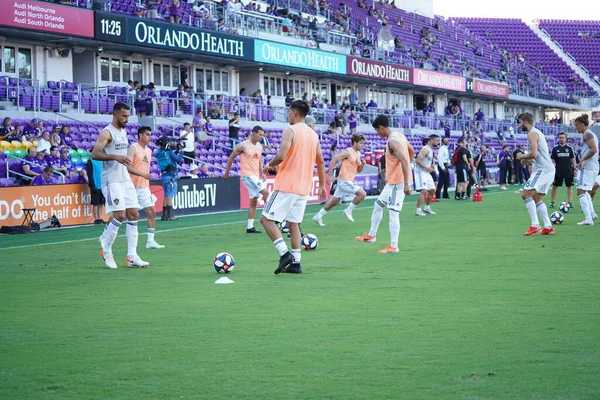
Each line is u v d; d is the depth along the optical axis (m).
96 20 23.55
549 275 8.09
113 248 11.90
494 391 3.90
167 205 17.89
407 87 44.00
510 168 36.28
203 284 7.83
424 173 18.02
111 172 9.24
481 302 6.48
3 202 14.95
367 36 43.31
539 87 59.62
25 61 24.12
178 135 25.36
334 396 3.88
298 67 32.91
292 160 8.47
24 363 4.64
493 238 12.34
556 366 4.35
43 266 9.63
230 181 21.55
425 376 4.20
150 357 4.73
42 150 18.84
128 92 25.92
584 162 14.23
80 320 5.97
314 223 16.14
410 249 10.93
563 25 70.88
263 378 4.22
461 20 69.88
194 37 27.30
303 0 40.00
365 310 6.18
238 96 31.62
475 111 53.50
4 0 20.84
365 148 34.44
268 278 8.20
